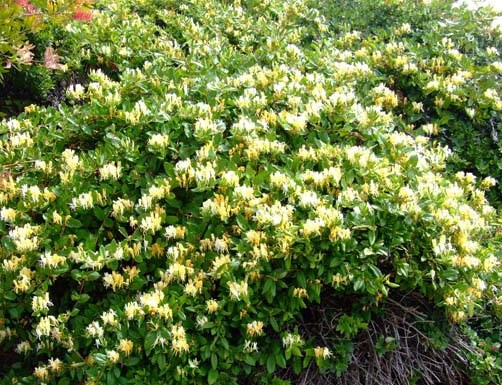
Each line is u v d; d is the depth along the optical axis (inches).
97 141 68.8
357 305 57.7
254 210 55.9
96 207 58.3
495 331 64.4
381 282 53.6
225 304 52.8
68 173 60.0
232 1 113.1
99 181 61.4
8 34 56.8
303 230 52.8
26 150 63.3
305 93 72.6
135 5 104.6
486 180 76.3
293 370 54.7
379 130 68.1
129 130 64.5
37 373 50.8
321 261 53.7
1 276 54.2
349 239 53.4
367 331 57.2
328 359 54.5
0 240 57.0
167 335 49.3
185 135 65.3
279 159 64.1
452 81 84.4
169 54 85.8
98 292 58.2
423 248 57.6
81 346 52.9
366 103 77.9
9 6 54.3
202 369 50.6
